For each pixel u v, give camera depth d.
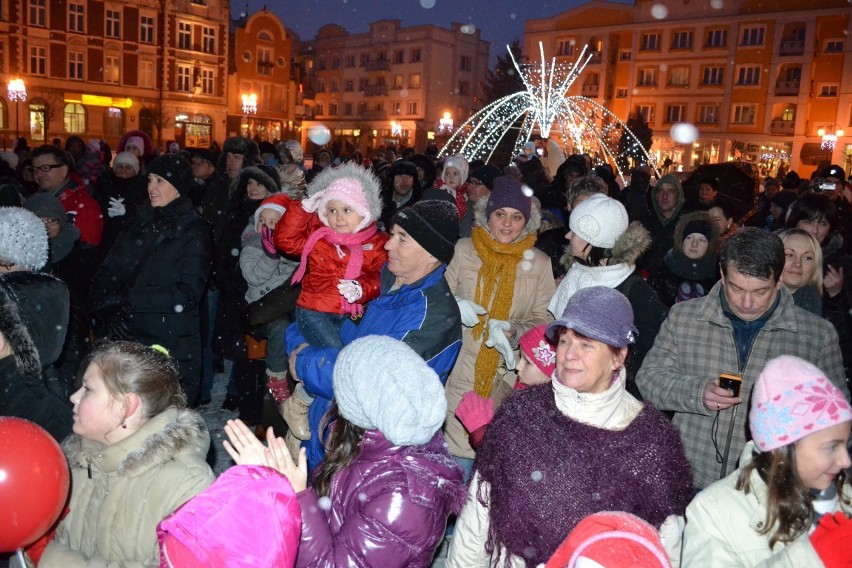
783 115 41.16
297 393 3.13
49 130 35.91
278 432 4.12
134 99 38.84
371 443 2.07
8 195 5.07
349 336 3.19
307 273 3.45
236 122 45.44
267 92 47.41
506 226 3.67
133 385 2.09
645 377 2.94
